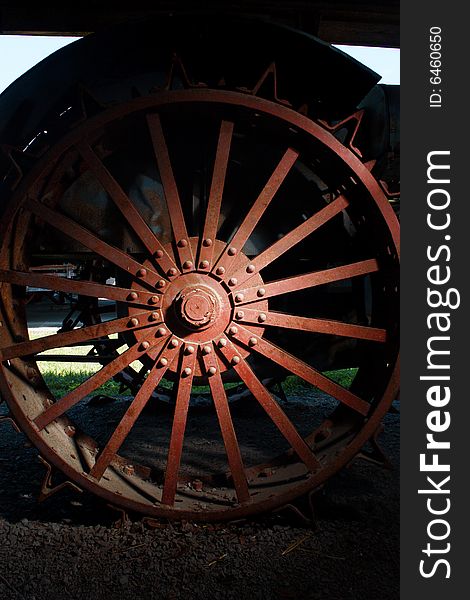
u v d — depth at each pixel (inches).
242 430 120.0
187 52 81.4
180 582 70.5
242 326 79.6
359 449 79.0
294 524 81.2
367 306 93.2
